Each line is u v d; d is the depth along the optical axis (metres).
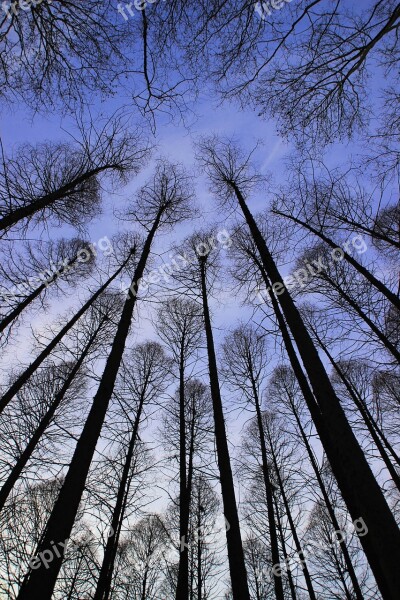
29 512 7.55
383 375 8.87
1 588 6.45
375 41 4.21
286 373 12.81
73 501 3.65
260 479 11.84
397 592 2.47
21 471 6.99
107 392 4.73
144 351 11.27
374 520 2.79
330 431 3.51
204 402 11.44
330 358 9.16
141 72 4.61
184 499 7.20
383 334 6.90
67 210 7.27
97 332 9.49
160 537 13.39
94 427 4.29
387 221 6.65
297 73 5.04
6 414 7.41
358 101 5.46
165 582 14.16
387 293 6.10
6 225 4.92
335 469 4.55
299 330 4.47
